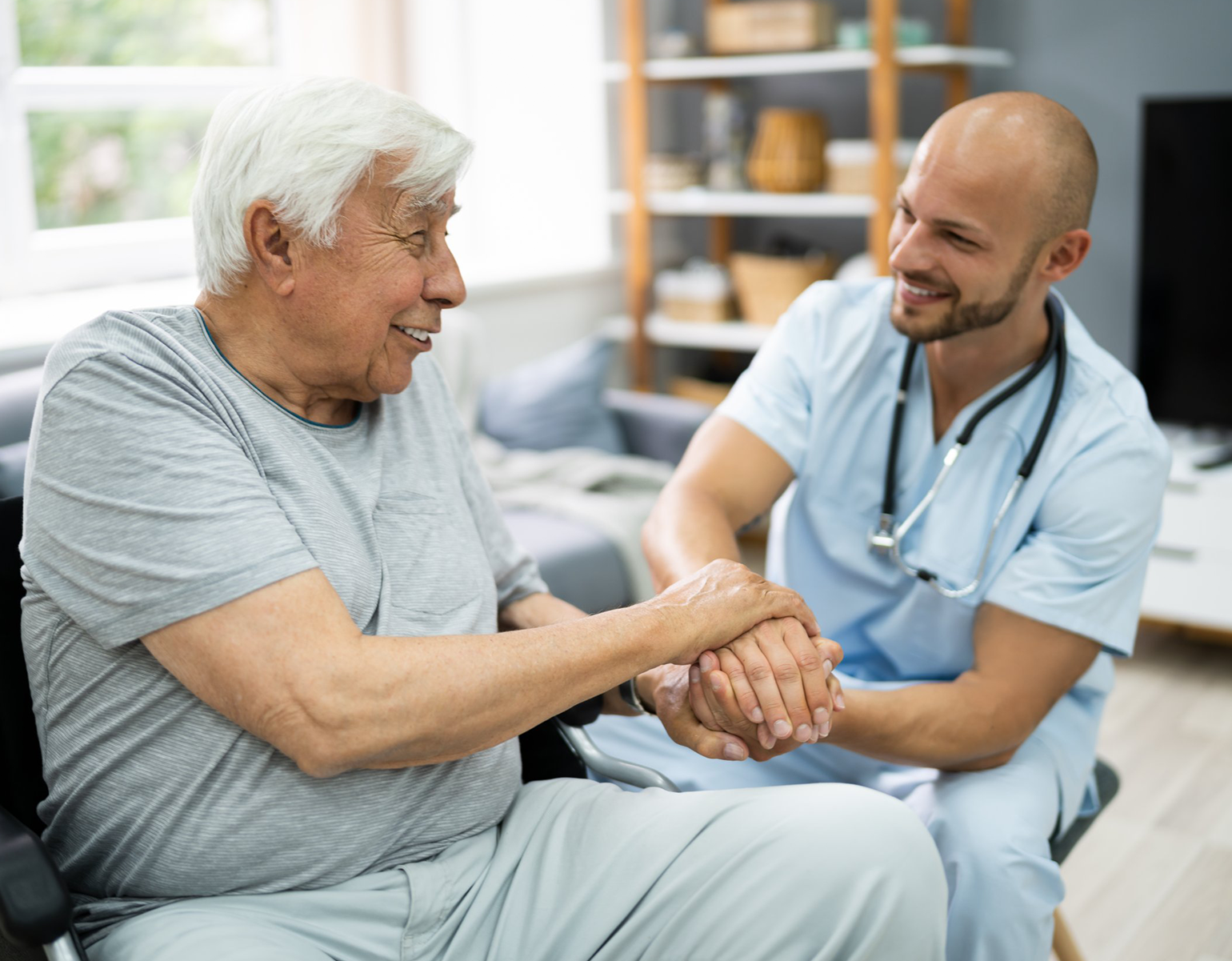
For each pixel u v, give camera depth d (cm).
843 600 153
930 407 148
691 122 411
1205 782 230
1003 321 137
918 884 104
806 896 103
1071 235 133
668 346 409
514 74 379
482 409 302
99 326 103
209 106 333
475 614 115
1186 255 289
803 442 154
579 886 110
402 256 104
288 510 103
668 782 120
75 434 97
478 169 388
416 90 376
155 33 321
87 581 96
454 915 108
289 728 93
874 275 331
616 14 380
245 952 93
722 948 104
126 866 102
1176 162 286
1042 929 123
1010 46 345
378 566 109
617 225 391
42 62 302
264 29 339
